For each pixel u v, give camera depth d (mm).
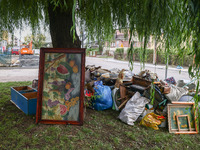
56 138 2658
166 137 2971
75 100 3104
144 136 2957
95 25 2338
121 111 3598
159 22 1552
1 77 9000
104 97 3969
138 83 3988
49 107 3096
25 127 2971
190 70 1441
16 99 4070
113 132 3008
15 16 3039
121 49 22359
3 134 2748
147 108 3523
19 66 14875
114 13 2146
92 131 2938
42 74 3098
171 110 3293
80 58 3102
